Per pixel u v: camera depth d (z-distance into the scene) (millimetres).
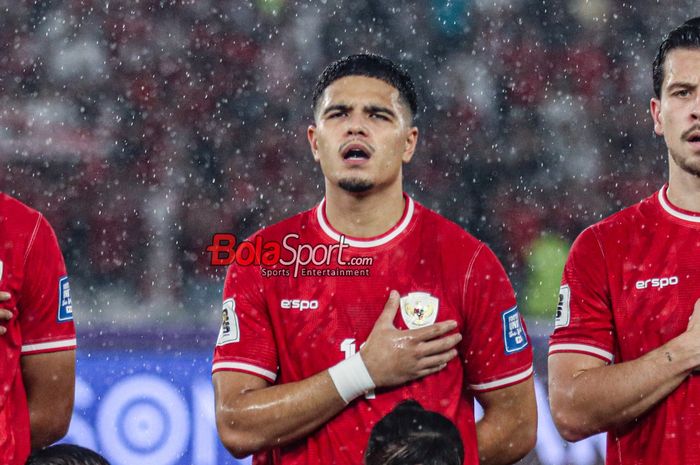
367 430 11789
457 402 12062
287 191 40844
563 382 12438
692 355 11734
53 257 13258
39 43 42469
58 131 41062
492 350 12219
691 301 12188
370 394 11836
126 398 24844
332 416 11844
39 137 40906
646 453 12203
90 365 25141
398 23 43938
